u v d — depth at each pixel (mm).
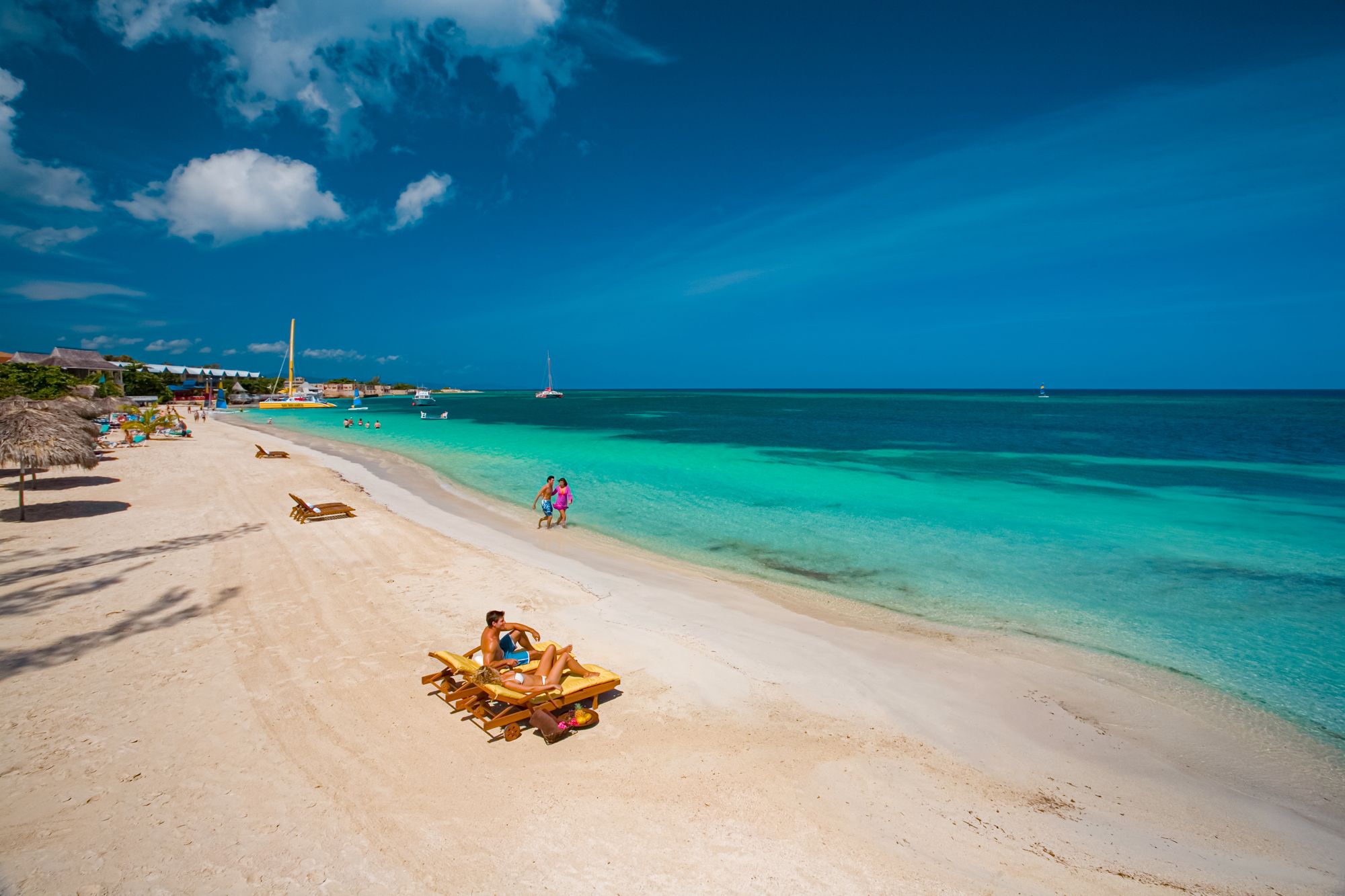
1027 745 6664
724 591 11359
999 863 4820
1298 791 6090
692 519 17406
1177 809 5738
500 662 6711
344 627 8883
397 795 5266
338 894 4203
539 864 4539
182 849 4562
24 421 14320
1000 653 8984
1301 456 32750
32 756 5637
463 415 79375
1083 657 8898
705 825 5039
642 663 8102
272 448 32562
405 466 27312
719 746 6234
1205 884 4777
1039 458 31953
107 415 39156
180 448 30500
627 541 14898
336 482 21531
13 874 4246
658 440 42188
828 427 55906
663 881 4430
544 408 103500
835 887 4445
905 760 6223
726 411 92500
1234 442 41469
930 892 4445
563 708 6777
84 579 10594
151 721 6309
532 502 19797
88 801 5051
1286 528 16531
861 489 22359
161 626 8734
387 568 11688
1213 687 8102
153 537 13391
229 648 8086
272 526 14594
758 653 8617
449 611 9625
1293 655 9047
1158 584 12039
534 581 11258
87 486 19359
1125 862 4953
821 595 11312
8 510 15688
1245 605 10977
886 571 12758
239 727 6234
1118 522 17141
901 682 7973
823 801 5434
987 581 12164
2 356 58062
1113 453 34375
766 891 4367
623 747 6125
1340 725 7254
